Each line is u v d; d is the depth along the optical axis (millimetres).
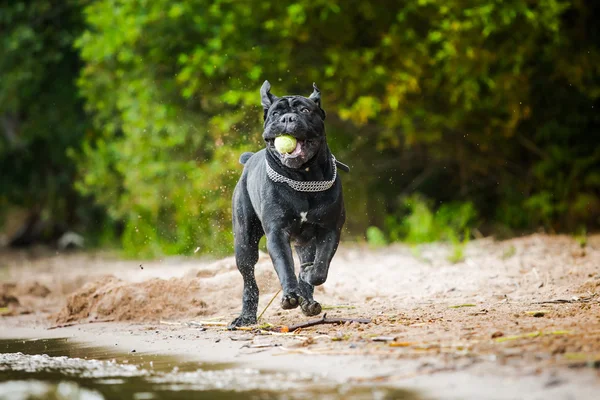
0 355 7926
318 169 7949
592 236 17141
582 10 18969
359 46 20016
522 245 15719
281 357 6809
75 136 26797
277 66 19031
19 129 27625
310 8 18609
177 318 10289
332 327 8188
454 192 22672
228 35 19000
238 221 8828
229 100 18000
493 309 8789
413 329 7582
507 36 18594
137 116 20359
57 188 28281
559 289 10211
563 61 18109
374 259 15688
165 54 20203
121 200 22906
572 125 19453
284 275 7867
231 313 10117
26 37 24297
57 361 7398
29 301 13445
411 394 5297
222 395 5586
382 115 19906
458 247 14680
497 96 18062
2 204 30469
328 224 8086
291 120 7617
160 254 21562
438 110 19875
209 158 20641
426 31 19547
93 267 20031
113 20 19844
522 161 20531
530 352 6082
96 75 21719
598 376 5344
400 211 22250
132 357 7457
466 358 6062
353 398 5285
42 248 28500
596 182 18484
